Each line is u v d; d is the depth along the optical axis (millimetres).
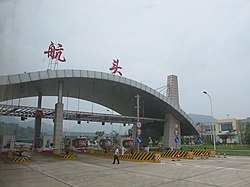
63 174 12758
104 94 37625
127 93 35844
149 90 34031
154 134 47438
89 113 31188
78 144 38531
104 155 27688
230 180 10586
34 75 25188
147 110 41781
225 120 87312
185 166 16859
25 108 28016
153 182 10109
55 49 27266
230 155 31344
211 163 19359
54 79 27719
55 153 26844
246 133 60438
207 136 84812
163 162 20562
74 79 28938
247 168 15414
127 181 10422
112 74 30750
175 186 9180
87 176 12000
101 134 80938
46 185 9484
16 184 6879
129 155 22656
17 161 19297
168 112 39125
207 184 9594
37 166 17031
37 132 35781
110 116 32750
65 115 33625
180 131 44094
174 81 41438
